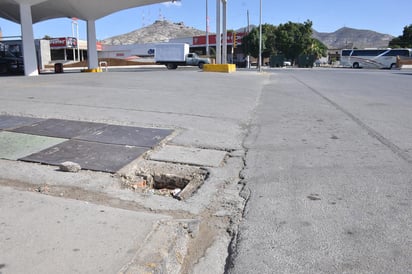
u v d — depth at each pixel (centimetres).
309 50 7056
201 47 7794
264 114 921
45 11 3212
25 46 2317
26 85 1465
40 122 734
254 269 280
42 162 504
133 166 505
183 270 287
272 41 7081
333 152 575
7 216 340
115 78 1942
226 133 701
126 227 324
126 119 786
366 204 384
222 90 1434
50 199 380
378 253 295
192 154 564
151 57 7488
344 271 273
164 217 348
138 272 263
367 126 768
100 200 396
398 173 475
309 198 402
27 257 276
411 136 676
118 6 3028
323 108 1019
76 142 603
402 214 361
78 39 7081
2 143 589
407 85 1788
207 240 327
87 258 276
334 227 337
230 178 469
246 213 370
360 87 1675
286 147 607
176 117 827
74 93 1191
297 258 291
